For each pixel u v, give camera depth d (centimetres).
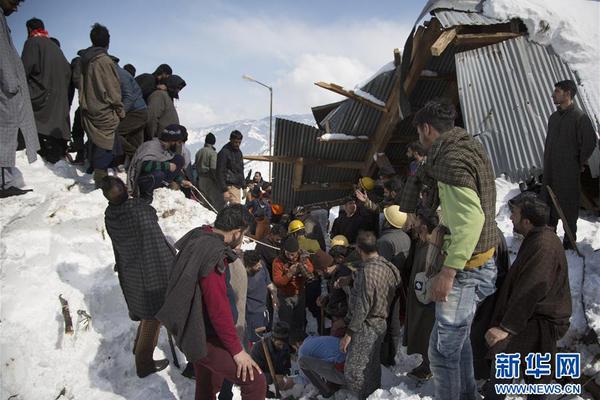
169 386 401
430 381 421
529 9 573
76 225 527
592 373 376
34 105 664
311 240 649
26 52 655
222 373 314
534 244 327
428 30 640
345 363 397
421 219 347
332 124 780
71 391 374
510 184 639
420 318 409
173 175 631
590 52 557
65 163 709
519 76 586
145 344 391
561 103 462
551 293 326
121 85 682
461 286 286
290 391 469
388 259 461
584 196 582
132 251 382
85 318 419
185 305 300
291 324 581
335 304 482
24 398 356
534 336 328
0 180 575
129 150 716
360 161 838
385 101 736
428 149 282
